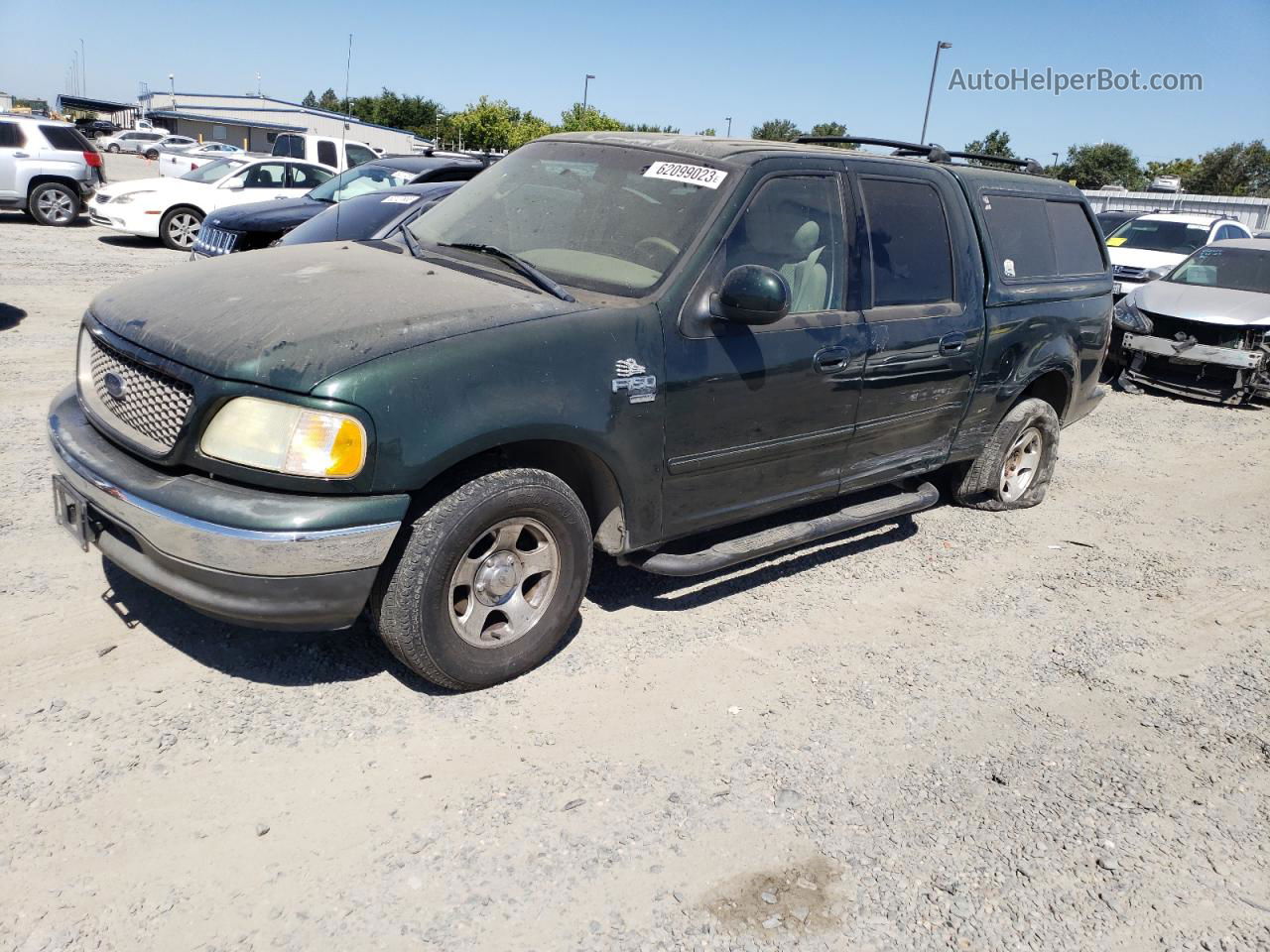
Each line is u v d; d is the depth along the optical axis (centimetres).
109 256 1421
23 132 1739
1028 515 614
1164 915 275
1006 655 421
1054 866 290
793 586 470
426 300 332
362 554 294
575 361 332
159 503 292
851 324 427
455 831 279
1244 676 422
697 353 367
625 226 389
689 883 269
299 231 789
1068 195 597
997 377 529
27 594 381
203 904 245
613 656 384
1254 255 1085
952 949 255
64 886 246
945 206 489
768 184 398
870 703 371
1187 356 980
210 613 298
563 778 307
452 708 337
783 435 411
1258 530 622
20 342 801
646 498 370
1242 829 316
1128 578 522
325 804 285
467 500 315
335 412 285
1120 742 361
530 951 241
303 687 339
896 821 303
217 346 298
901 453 489
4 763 287
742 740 338
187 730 310
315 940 238
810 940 254
